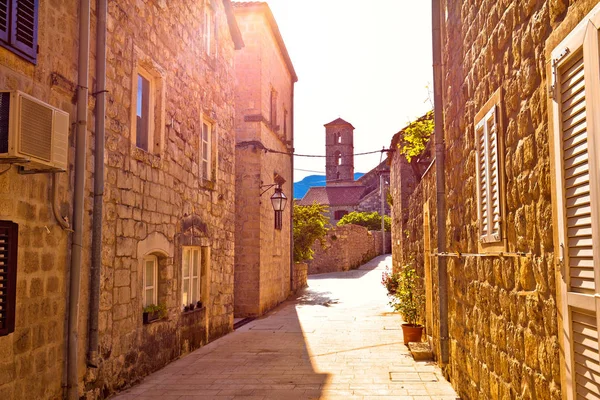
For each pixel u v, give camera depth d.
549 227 3.10
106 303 6.36
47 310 5.24
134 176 7.16
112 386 6.46
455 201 6.16
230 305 11.77
